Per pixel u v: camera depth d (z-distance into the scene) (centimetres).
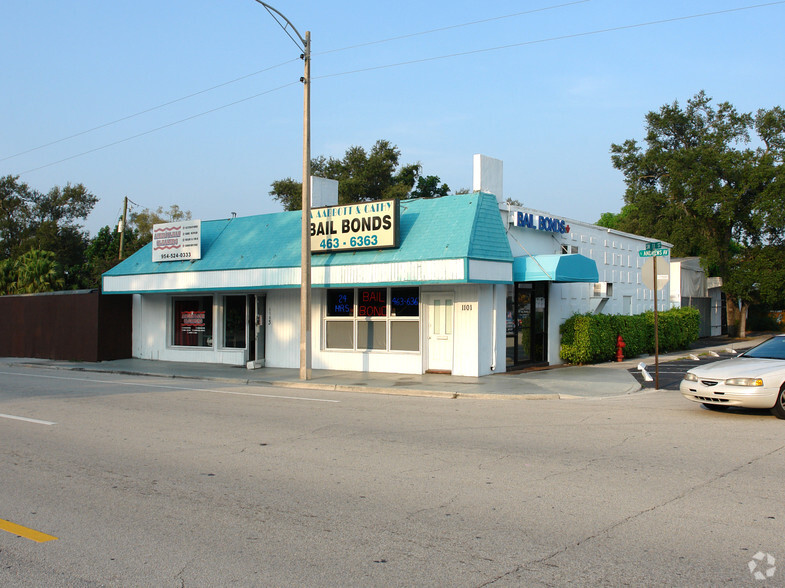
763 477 712
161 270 2303
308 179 1797
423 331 1850
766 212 3459
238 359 2269
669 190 4175
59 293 2638
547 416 1159
